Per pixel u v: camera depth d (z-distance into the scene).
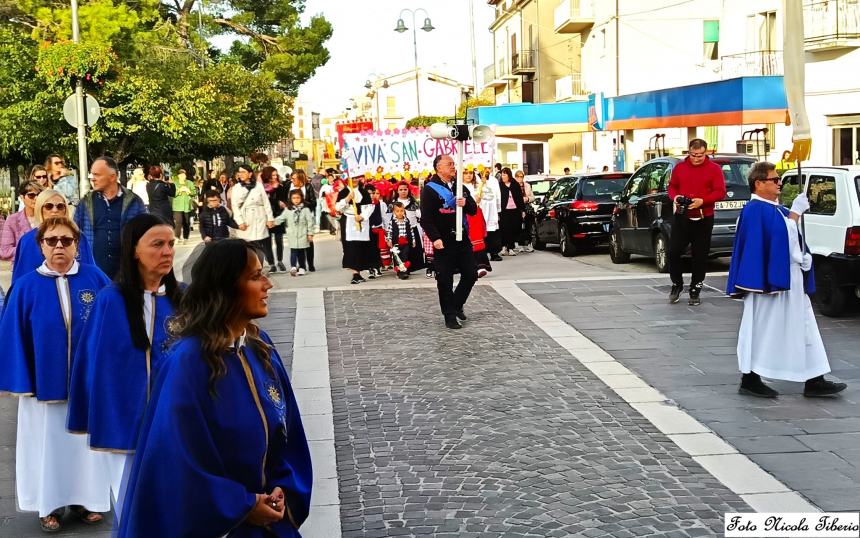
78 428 4.62
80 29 31.86
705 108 25.39
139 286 4.56
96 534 5.51
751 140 26.47
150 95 29.98
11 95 28.38
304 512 3.37
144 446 3.03
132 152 31.83
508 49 63.78
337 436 7.05
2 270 18.77
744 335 7.78
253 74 39.09
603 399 7.82
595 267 17.27
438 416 7.47
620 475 6.04
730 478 5.95
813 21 25.45
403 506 5.66
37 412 5.54
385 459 6.51
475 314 11.70
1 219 9.54
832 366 8.77
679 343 9.82
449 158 10.84
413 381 8.57
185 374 3.03
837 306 10.95
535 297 12.77
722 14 31.48
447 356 9.50
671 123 27.88
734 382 8.27
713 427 7.01
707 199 11.63
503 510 5.53
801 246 7.60
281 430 3.23
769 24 29.00
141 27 36.75
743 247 7.58
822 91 26.08
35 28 31.58
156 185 20.27
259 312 3.20
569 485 5.89
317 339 10.50
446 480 6.07
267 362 3.27
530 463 6.32
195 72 34.50
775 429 6.92
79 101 18.97
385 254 16.19
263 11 44.12
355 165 20.73
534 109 41.50
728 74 30.66
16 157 30.62
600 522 5.29
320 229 29.94
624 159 38.69
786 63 9.26
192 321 3.12
